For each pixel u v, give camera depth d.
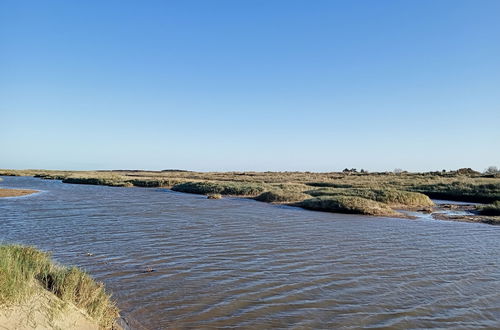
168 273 10.47
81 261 11.43
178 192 47.31
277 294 8.98
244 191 43.59
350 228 19.33
